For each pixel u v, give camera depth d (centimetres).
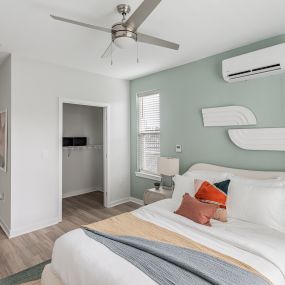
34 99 321
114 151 431
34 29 232
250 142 268
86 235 180
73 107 516
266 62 238
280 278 136
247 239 172
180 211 224
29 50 288
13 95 301
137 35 189
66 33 242
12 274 222
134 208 418
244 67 256
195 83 333
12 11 199
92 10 198
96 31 237
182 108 353
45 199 335
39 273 224
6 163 317
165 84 378
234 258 146
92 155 553
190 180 273
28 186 317
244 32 243
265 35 250
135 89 438
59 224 344
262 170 263
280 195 207
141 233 185
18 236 304
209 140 318
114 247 159
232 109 285
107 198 425
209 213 207
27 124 314
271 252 153
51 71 338
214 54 307
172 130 370
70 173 512
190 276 125
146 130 425
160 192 326
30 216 319
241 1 188
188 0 185
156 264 137
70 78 362
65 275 155
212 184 243
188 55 310
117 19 214
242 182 238
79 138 513
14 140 302
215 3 190
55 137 345
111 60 321
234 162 290
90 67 360
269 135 252
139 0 183
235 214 219
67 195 505
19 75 306
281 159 249
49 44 270
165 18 213
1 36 248
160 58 321
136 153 443
